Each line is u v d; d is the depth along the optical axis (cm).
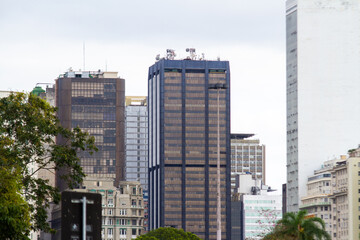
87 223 15025
